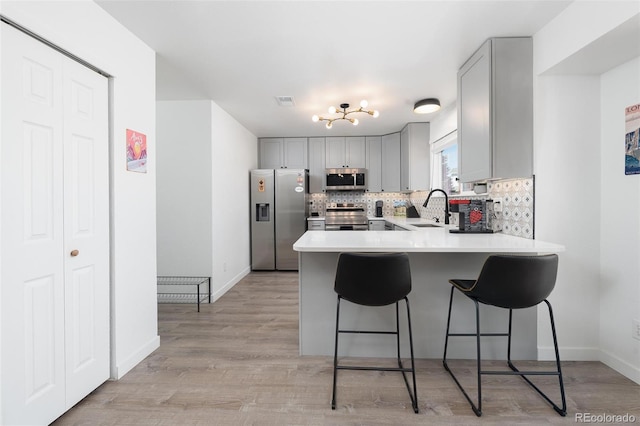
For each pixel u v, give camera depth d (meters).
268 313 3.04
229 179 3.93
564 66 1.89
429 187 4.28
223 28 1.97
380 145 5.14
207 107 3.37
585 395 1.70
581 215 2.02
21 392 1.33
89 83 1.68
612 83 1.92
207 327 2.69
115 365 1.86
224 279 3.76
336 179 5.08
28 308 1.36
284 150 5.23
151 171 2.21
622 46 1.65
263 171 4.86
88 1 1.66
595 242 2.02
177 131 3.40
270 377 1.90
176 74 2.68
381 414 1.57
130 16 1.83
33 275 1.38
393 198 5.45
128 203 1.97
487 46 2.10
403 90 3.05
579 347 2.05
